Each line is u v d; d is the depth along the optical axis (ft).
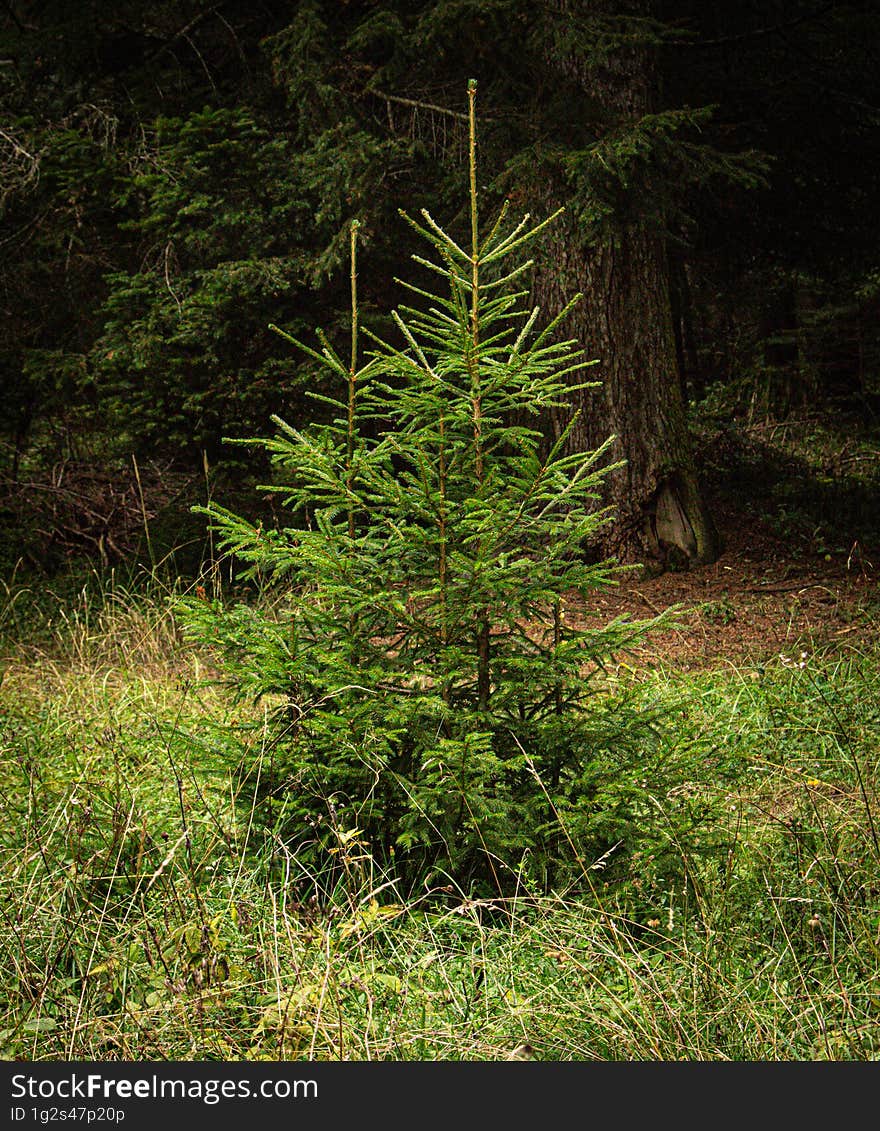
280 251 29.35
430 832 11.81
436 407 11.93
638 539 30.12
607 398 29.89
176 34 31.63
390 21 27.53
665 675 20.74
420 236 29.50
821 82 34.14
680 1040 9.30
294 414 28.68
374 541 12.36
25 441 35.22
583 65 28.76
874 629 23.62
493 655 12.61
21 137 30.50
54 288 31.22
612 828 11.76
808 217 37.83
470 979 10.36
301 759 12.14
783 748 16.39
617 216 27.50
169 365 28.14
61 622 25.55
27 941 10.69
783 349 56.18
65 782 14.90
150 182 28.04
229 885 11.57
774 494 36.47
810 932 11.05
